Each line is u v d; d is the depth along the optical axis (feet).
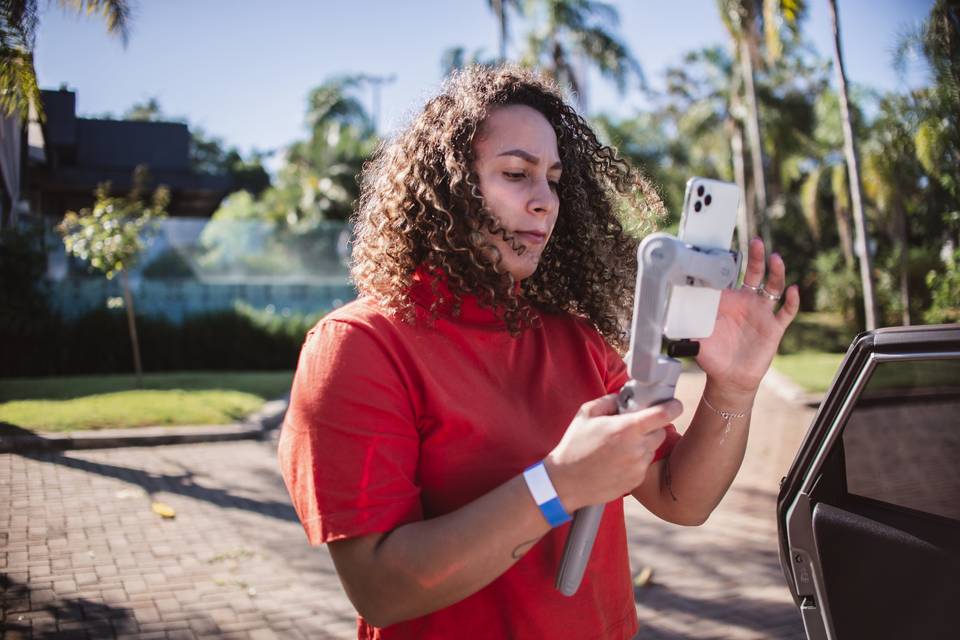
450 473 3.84
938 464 5.32
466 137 4.10
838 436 5.86
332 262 69.26
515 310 4.17
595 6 75.72
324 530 3.46
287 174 136.98
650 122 118.32
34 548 17.16
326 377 3.69
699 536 18.31
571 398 4.34
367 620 3.58
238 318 53.98
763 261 3.93
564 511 3.23
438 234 4.07
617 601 4.27
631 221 5.38
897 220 60.95
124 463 25.16
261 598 14.66
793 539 6.12
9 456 25.68
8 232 44.91
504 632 3.85
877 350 5.68
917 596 5.26
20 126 34.53
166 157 53.98
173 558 16.69
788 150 86.74
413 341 3.92
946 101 34.09
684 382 44.57
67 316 50.88
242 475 23.86
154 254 61.00
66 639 12.87
